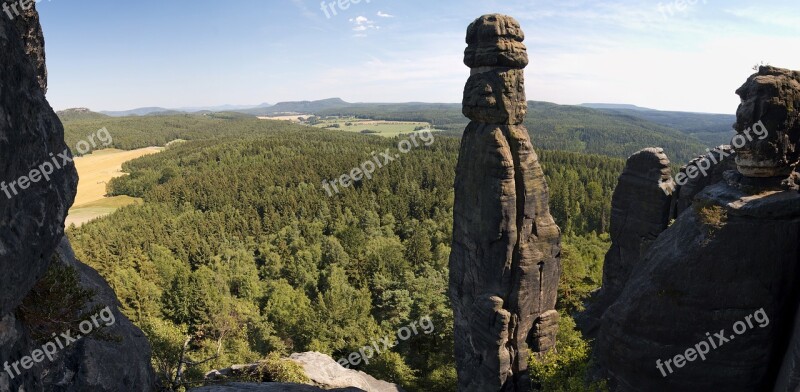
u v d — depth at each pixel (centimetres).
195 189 15300
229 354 5012
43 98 1039
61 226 1095
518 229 2967
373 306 7694
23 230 941
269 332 6088
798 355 1268
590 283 6225
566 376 2775
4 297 900
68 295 1286
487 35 2933
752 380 1518
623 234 4019
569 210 11581
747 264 1449
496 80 2908
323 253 10581
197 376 3997
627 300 1681
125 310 6744
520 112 2964
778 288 1439
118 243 10794
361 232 11675
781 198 1426
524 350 3077
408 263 9844
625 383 1734
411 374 4941
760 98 1470
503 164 2869
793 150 1487
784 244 1416
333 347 5719
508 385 3077
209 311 6244
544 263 3028
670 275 1553
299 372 3450
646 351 1631
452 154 17762
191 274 8412
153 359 3934
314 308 6431
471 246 3172
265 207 13538
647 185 3769
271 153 19562
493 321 2998
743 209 1442
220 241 11631
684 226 1628
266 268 10000
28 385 1068
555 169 14238
